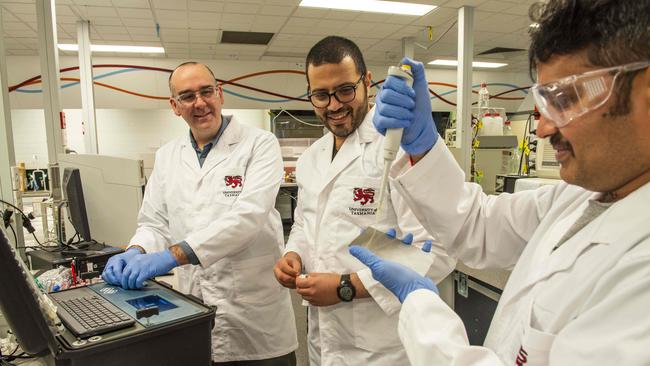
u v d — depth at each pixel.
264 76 6.34
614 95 0.41
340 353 1.09
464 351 0.51
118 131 6.11
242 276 1.41
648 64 0.39
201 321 0.75
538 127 0.51
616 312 0.40
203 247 1.15
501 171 3.07
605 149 0.43
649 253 0.42
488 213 0.84
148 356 0.70
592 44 0.41
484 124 3.17
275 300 1.48
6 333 1.08
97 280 1.23
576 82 0.42
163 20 4.39
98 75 5.81
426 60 6.53
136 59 5.93
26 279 0.58
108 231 1.55
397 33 5.07
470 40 3.76
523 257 0.70
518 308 0.62
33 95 5.62
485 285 1.72
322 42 1.06
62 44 5.21
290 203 6.21
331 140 1.27
